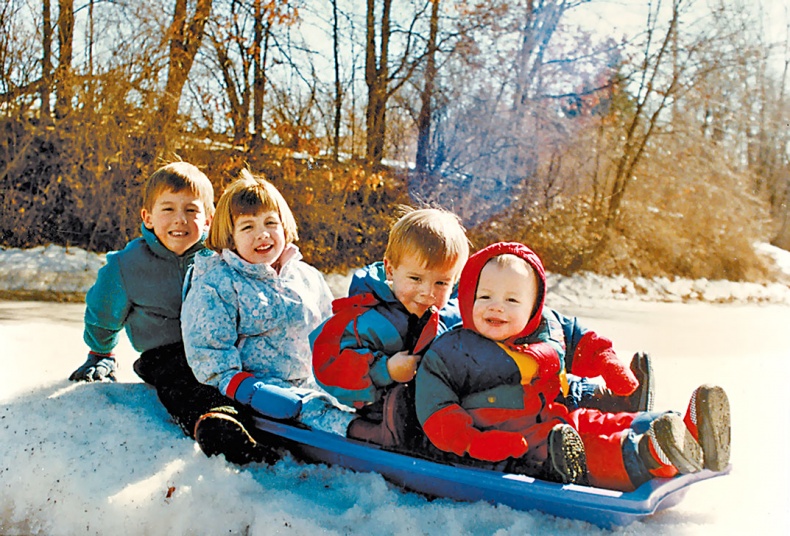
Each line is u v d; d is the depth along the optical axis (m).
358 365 2.23
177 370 2.78
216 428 2.24
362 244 10.75
